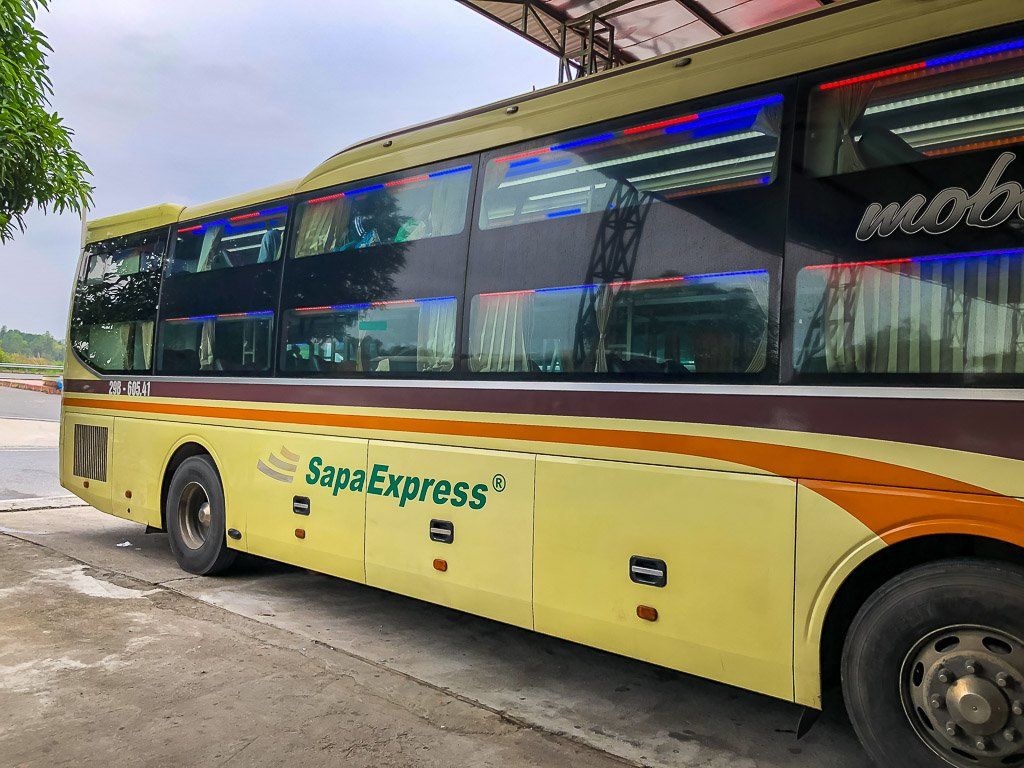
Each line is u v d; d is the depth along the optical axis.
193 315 6.34
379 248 4.94
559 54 9.52
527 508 3.92
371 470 4.74
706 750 3.42
